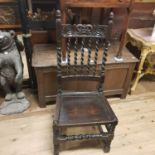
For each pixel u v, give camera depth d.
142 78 2.27
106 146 1.39
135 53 2.06
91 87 1.74
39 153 1.40
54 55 1.63
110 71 1.69
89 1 1.35
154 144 1.52
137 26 2.08
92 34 1.27
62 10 1.35
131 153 1.43
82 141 1.50
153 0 1.95
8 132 1.54
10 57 1.55
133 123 1.68
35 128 1.58
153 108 1.86
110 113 1.29
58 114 1.26
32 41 1.76
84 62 1.55
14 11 1.63
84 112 1.29
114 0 1.38
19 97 1.76
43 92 1.66
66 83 1.65
